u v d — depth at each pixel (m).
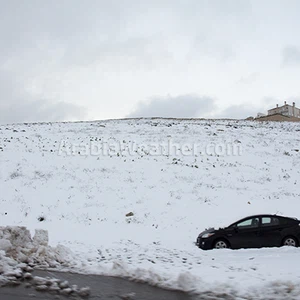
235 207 20.55
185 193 22.91
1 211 19.30
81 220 18.27
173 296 7.41
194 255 11.96
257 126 50.72
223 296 7.33
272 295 7.23
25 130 43.03
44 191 22.56
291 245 13.53
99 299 7.24
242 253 12.20
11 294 7.46
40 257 10.37
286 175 27.50
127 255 11.86
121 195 22.28
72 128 45.41
